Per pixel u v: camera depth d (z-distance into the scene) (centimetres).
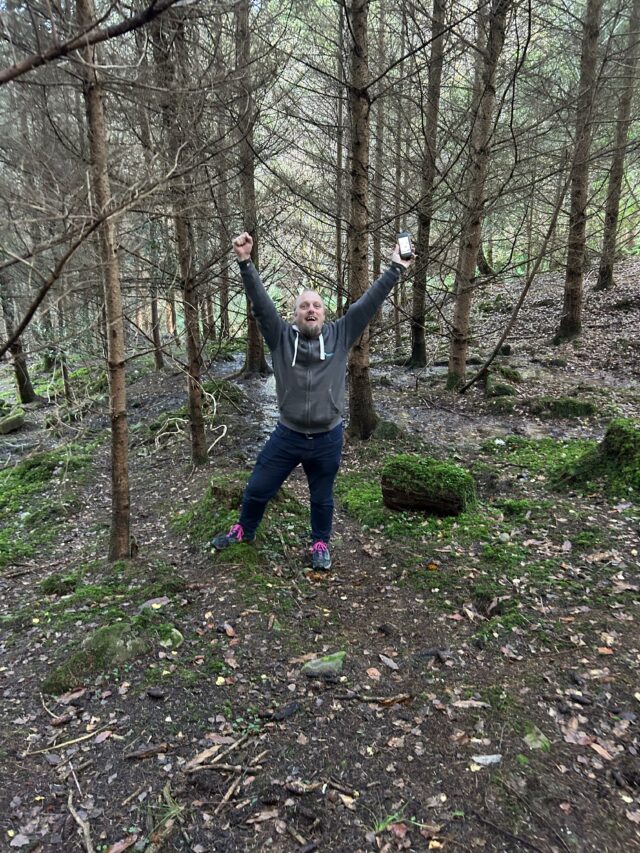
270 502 485
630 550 391
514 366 1068
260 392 1095
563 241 906
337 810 210
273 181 711
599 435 700
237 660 296
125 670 293
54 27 191
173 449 781
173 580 377
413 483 470
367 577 388
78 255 317
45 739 252
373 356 1331
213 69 377
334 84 721
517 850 192
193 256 589
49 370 1625
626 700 258
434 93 774
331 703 265
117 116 398
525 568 379
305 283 988
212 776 227
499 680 276
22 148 266
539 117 768
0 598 420
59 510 614
